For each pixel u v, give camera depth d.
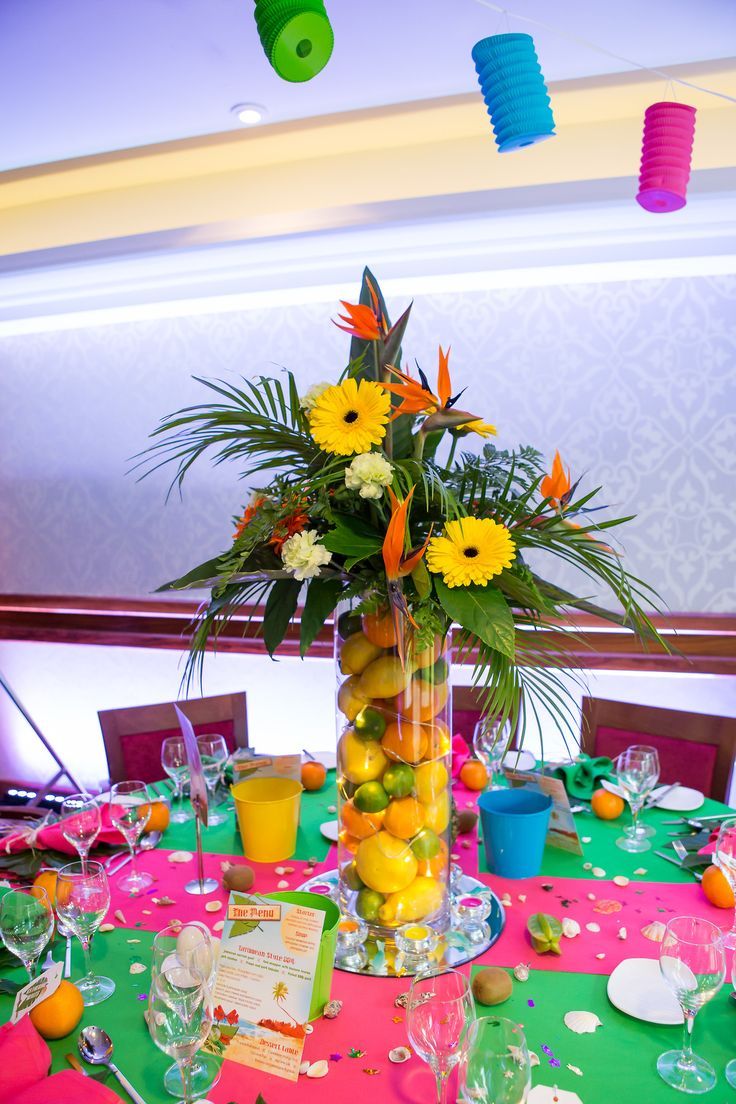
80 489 4.20
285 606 1.46
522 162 3.27
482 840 1.79
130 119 3.05
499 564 1.25
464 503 1.46
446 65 2.70
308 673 3.93
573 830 1.70
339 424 1.30
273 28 1.42
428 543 1.29
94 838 1.62
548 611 1.34
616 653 3.51
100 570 4.21
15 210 3.93
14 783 4.46
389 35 2.50
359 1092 1.09
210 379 3.96
